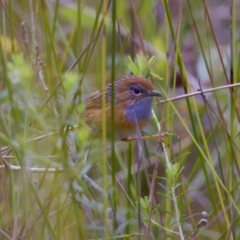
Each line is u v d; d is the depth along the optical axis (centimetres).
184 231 1119
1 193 960
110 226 852
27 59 902
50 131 810
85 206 967
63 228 846
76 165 780
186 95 1003
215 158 1257
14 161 1007
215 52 1373
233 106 1026
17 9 1264
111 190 849
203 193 1257
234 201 1001
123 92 1096
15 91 711
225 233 988
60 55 1262
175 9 1479
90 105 1096
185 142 1337
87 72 1305
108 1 849
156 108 1301
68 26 1376
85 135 773
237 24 1426
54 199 903
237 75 1049
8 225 871
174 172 869
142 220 902
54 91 786
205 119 1359
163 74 1284
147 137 1055
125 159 1236
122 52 1120
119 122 1089
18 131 732
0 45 860
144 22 1355
